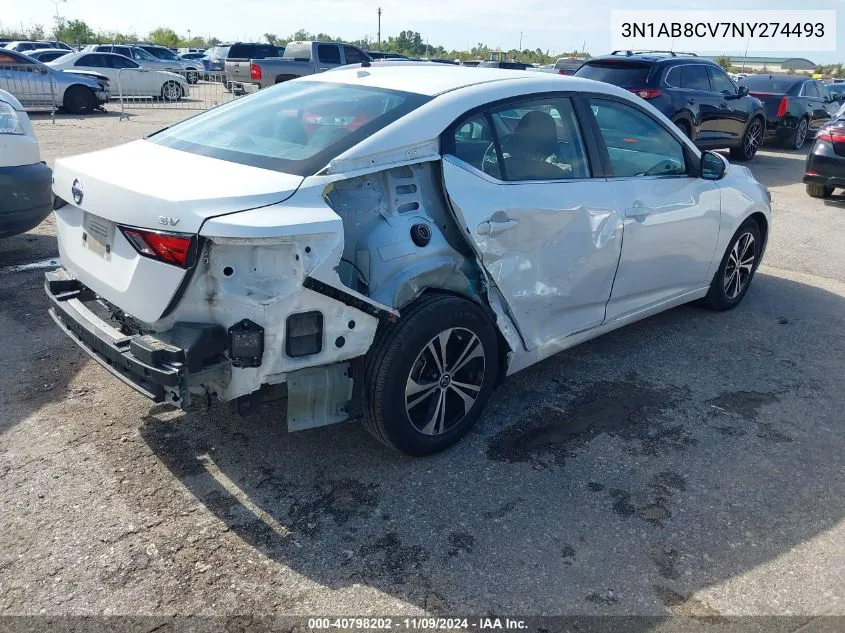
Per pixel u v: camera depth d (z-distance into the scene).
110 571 2.54
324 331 2.75
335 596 2.47
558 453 3.39
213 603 2.42
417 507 2.96
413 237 3.05
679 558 2.72
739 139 13.09
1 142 4.86
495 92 3.47
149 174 2.88
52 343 4.26
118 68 20.84
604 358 4.49
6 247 6.02
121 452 3.24
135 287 2.71
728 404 3.94
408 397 3.10
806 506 3.07
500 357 3.62
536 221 3.45
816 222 8.46
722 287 5.20
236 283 2.59
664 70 11.20
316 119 3.25
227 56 30.22
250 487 3.04
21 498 2.89
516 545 2.75
